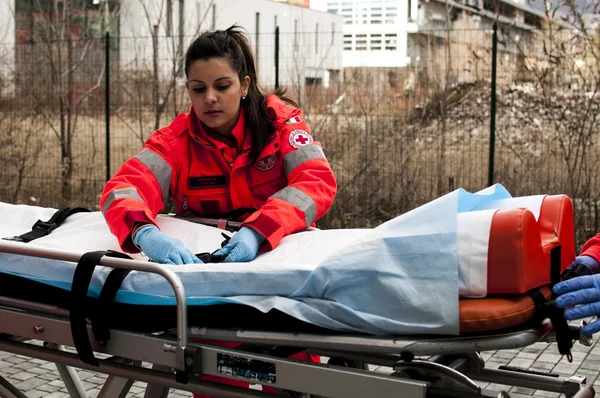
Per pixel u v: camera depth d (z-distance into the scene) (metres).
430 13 9.50
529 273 1.82
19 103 10.84
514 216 1.81
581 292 1.83
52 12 11.23
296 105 2.95
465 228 1.86
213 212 2.79
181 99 9.98
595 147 7.88
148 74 10.10
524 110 8.24
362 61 9.12
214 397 2.04
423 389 1.74
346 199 8.80
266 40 10.27
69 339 2.21
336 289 1.94
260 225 2.40
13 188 10.85
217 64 2.52
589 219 7.80
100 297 2.13
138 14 10.77
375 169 8.73
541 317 1.86
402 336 1.85
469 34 8.76
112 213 2.46
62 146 10.52
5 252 2.27
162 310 2.14
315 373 1.86
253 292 2.03
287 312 1.93
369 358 2.36
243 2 10.48
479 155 8.44
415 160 8.65
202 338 2.08
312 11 10.16
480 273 1.81
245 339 2.01
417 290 1.83
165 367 2.20
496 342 1.77
